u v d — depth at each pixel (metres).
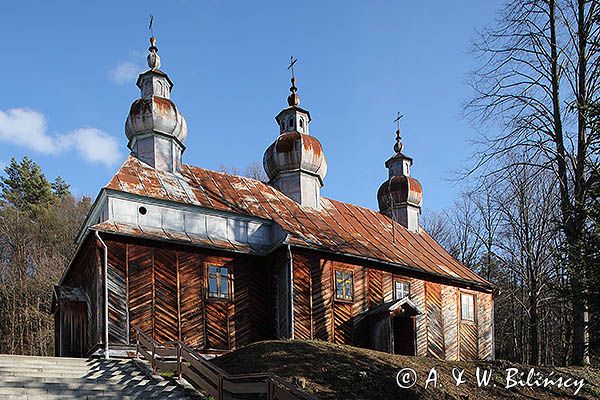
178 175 24.64
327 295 24.09
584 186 19.69
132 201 21.45
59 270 42.62
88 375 14.87
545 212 33.56
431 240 34.12
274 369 15.26
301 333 22.70
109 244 20.16
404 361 17.62
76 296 22.25
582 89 22.38
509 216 36.47
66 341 21.75
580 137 22.05
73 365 15.93
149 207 21.80
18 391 12.49
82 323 22.03
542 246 33.78
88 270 22.00
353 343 24.50
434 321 28.30
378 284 26.30
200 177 25.55
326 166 29.45
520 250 38.31
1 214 45.38
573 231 17.48
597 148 18.91
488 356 30.78
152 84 25.47
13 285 41.94
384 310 24.69
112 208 20.92
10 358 15.59
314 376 14.98
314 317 23.38
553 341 41.78
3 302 42.03
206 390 13.02
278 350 16.70
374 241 28.47
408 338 26.19
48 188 51.22
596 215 16.61
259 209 25.17
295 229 24.61
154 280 20.73
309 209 28.02
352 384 14.90
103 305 19.38
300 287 23.22
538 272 34.00
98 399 12.67
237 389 11.80
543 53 23.72
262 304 23.34
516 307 43.34
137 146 24.42
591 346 16.56
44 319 40.81
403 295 27.23
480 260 47.50
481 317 30.97
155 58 26.25
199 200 23.28
